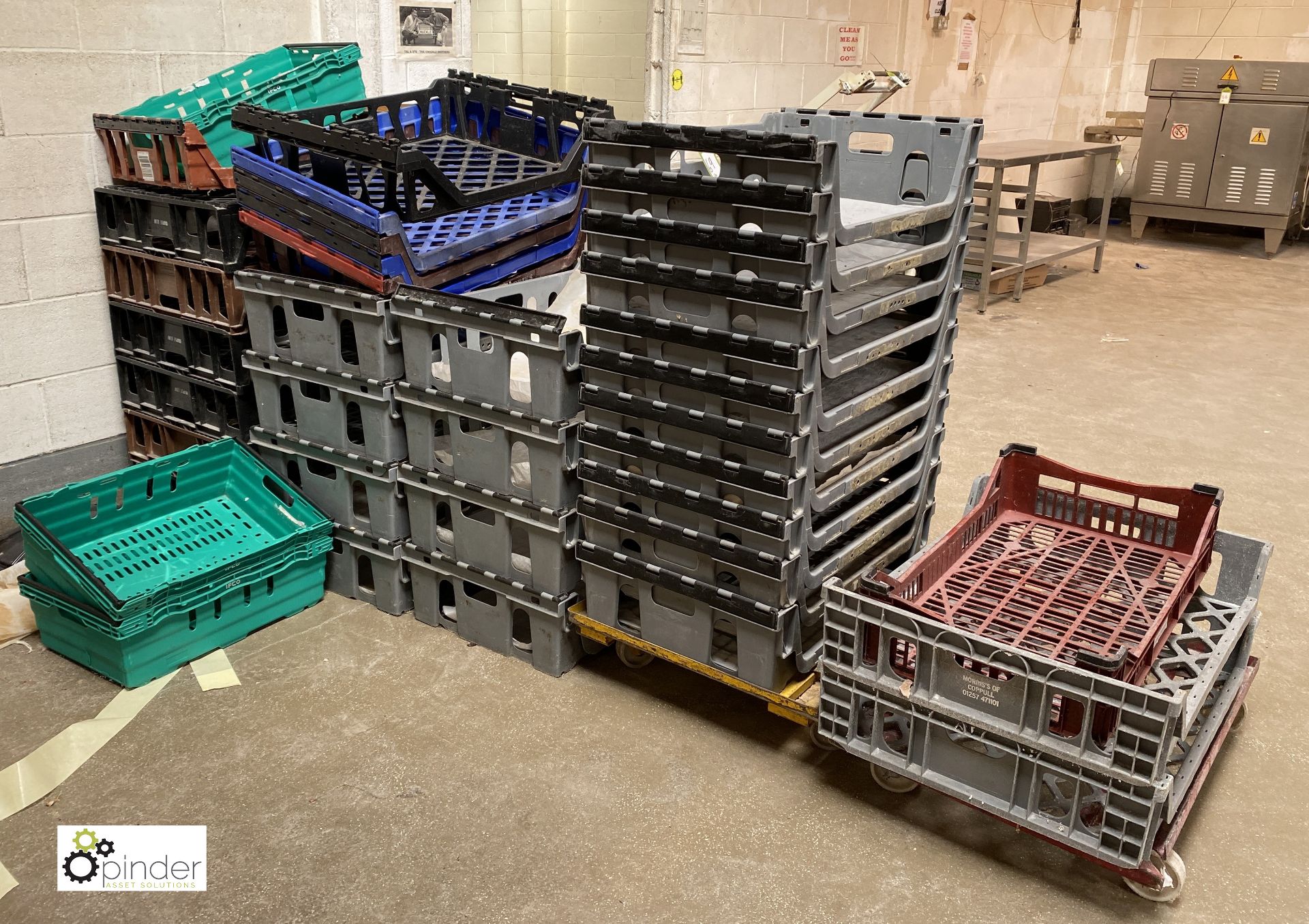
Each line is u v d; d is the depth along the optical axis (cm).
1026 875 211
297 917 197
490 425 259
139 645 263
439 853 214
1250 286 748
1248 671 254
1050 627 226
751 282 207
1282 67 804
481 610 283
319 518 302
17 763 237
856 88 299
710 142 207
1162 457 425
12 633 287
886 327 254
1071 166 1010
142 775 235
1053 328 623
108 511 297
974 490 287
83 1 327
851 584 252
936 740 211
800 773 240
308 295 281
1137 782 183
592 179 225
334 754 243
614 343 235
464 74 357
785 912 200
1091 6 968
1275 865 214
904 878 210
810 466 222
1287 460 424
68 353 351
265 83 337
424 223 300
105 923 196
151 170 326
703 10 612
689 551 240
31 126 324
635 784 235
